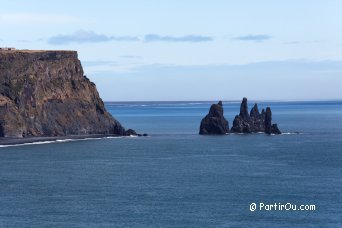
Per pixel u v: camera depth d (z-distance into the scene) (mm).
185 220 156250
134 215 160875
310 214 161500
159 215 160875
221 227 150625
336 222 154375
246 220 156250
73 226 151000
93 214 161875
